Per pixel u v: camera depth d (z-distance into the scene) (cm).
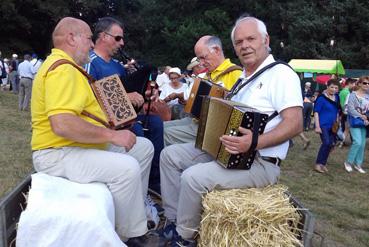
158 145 434
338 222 566
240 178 288
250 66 329
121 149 335
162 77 904
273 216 251
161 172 349
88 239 225
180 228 298
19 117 1258
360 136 864
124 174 279
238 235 252
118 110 296
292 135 288
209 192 284
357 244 493
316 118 847
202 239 270
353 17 3756
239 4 4306
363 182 798
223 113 278
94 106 292
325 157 849
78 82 275
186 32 4144
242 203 257
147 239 308
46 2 4081
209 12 4200
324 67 2341
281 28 4072
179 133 450
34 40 4312
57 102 262
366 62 3697
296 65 2412
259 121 268
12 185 600
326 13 3831
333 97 841
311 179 794
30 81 1400
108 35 420
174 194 343
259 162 298
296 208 260
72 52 301
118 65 444
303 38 3791
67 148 280
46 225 224
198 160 341
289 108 293
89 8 4319
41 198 237
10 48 4028
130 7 4891
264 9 4153
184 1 4384
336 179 807
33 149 288
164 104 498
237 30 325
